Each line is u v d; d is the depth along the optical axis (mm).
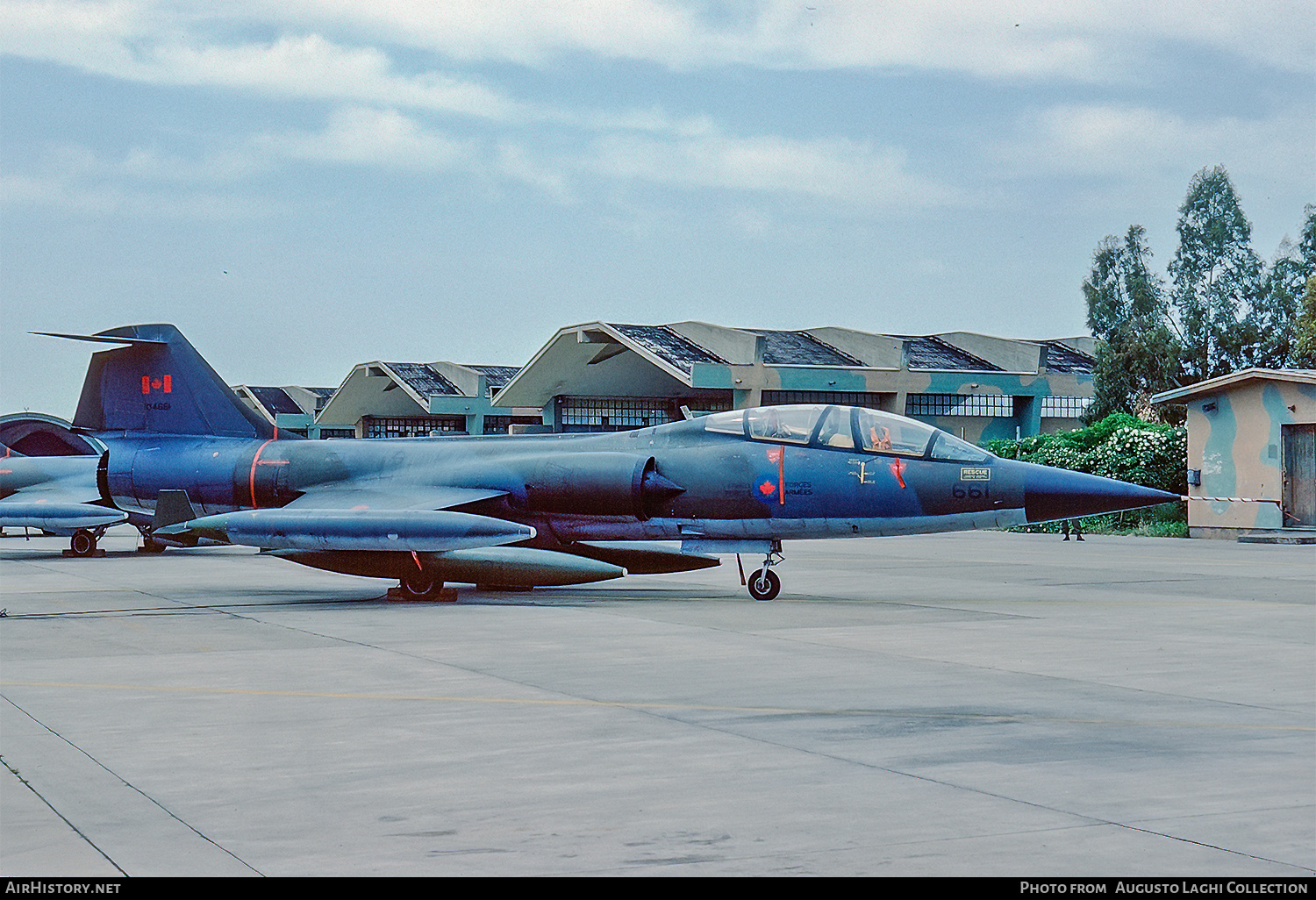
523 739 7844
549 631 13609
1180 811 6102
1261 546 30359
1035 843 5574
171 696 9406
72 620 14797
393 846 5594
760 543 17750
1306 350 47938
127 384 22016
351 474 19766
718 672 10586
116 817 6074
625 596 18219
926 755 7352
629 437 18594
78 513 27891
